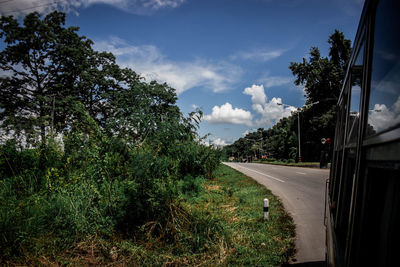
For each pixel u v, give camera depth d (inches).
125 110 349.4
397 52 49.4
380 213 59.2
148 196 240.7
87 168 268.5
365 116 70.3
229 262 197.3
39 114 988.6
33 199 240.4
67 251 189.5
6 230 184.4
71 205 227.8
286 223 283.4
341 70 1720.0
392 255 49.6
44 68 1099.9
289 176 758.5
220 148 791.1
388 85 53.6
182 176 546.9
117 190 246.8
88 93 1131.3
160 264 184.5
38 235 198.8
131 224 227.5
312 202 390.6
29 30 1029.8
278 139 2630.4
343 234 102.0
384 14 59.8
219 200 407.5
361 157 69.4
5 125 329.4
